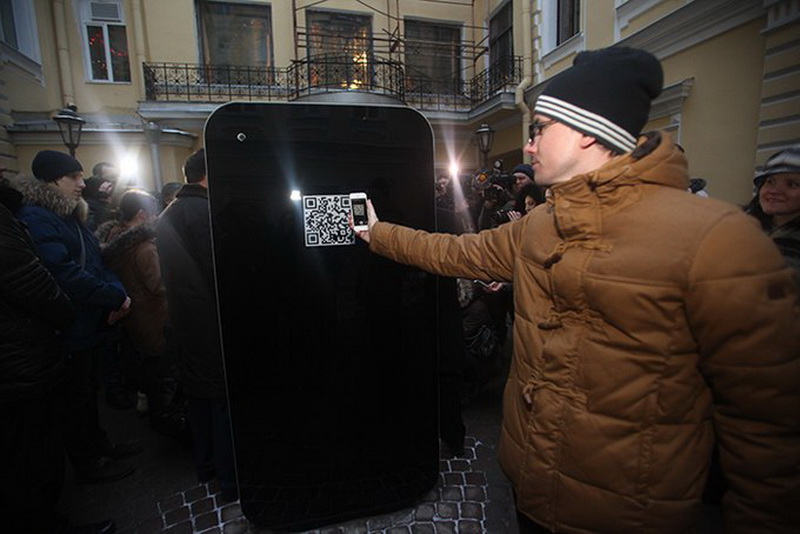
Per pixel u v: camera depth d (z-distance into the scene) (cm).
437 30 1050
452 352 217
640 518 85
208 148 157
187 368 193
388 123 171
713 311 73
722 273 72
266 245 165
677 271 75
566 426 90
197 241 187
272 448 175
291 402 174
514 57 866
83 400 219
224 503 200
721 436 80
